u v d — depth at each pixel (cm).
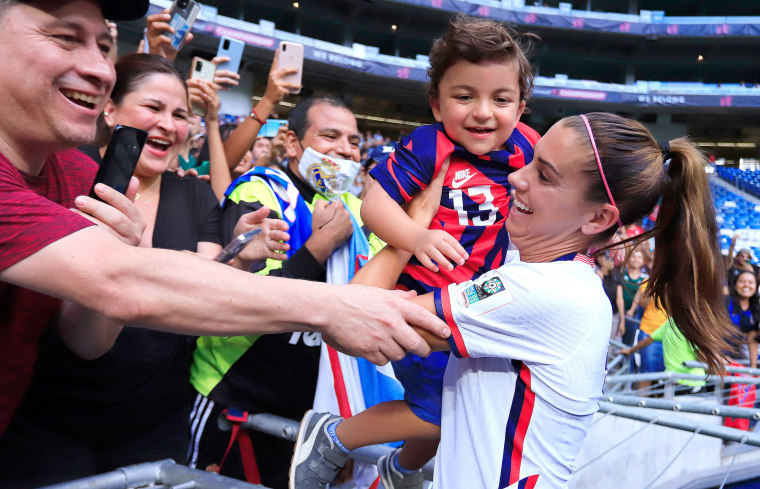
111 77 110
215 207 188
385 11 2533
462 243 137
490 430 101
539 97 2648
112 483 128
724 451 389
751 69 2934
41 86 102
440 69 138
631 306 655
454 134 137
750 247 1883
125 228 103
